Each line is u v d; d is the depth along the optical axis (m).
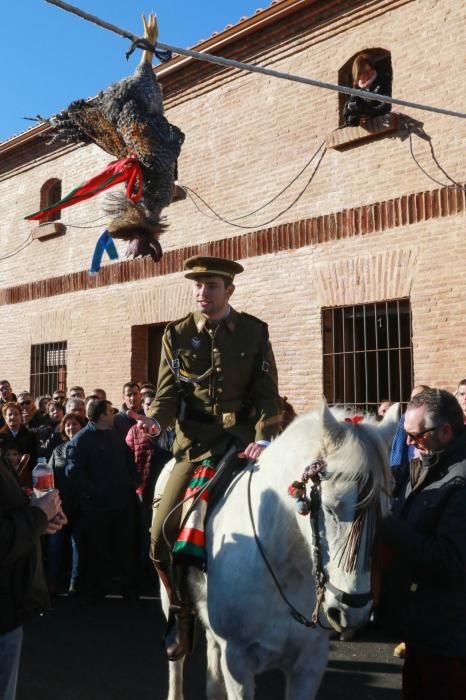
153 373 12.73
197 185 11.38
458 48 8.41
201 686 5.02
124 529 7.14
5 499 2.99
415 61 8.79
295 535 3.03
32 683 5.04
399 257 8.76
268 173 10.38
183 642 3.75
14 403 8.35
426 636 2.91
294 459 3.05
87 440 7.27
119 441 7.46
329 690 4.90
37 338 14.65
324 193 9.68
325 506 2.67
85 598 7.01
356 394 9.23
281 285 10.09
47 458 8.12
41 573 3.17
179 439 3.84
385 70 9.35
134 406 8.55
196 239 11.37
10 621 2.97
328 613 2.65
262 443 3.47
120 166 3.25
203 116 11.35
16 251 15.44
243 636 3.15
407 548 2.87
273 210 10.28
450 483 2.90
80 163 13.97
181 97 11.67
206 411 3.74
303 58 10.02
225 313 3.77
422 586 2.95
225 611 3.21
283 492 3.08
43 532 3.05
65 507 7.24
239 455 3.58
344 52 9.51
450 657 2.89
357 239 9.24
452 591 2.88
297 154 10.03
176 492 3.71
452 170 8.38
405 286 8.69
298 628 3.14
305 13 9.88
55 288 14.27
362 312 9.30
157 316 12.04
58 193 14.79
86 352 13.45
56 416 8.92
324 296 9.55
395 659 5.48
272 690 5.01
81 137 3.49
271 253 10.26
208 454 3.72
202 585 3.58
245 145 10.72
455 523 2.81
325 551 2.67
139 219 3.29
